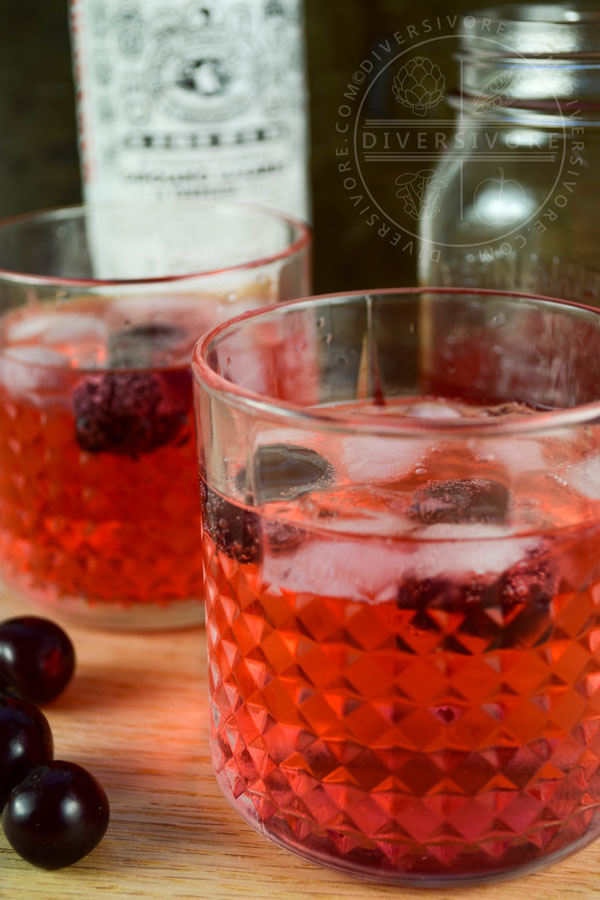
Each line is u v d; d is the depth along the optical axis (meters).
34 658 0.44
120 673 0.46
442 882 0.37
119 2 0.55
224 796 0.41
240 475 0.36
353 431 0.34
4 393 0.46
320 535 0.35
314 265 0.64
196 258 0.52
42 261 0.51
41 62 0.62
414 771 0.36
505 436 0.34
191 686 0.45
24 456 0.46
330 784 0.37
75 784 0.38
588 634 0.36
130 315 0.45
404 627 0.35
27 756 0.40
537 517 0.36
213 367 0.39
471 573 0.35
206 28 0.55
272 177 0.58
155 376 0.44
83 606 0.47
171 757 0.42
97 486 0.45
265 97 0.57
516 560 0.35
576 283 0.47
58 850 0.38
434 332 0.42
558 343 0.40
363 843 0.37
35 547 0.47
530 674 0.36
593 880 0.38
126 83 0.56
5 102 0.63
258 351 0.40
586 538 0.35
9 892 0.38
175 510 0.46
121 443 0.45
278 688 0.37
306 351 0.41
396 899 0.38
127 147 0.57
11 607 0.49
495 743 0.36
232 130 0.57
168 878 0.39
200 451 0.38
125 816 0.40
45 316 0.46
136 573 0.46
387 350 0.42
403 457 0.37
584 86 0.45
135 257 0.52
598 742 0.37
